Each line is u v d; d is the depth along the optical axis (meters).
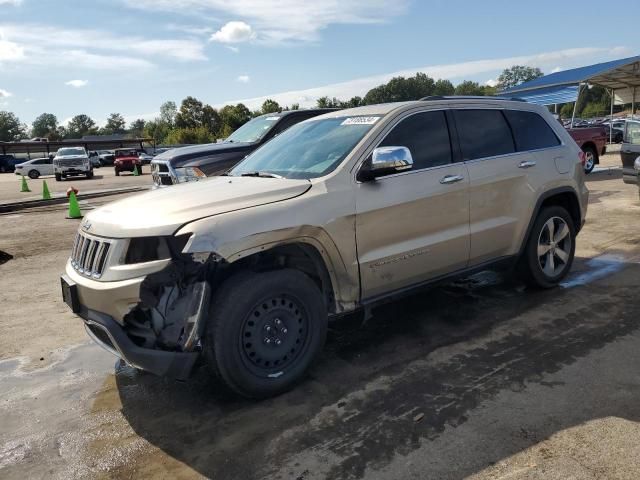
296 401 3.59
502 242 4.90
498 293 5.50
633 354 3.94
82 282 3.49
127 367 4.32
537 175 5.11
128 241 3.32
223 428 3.33
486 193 4.69
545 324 4.62
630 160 10.80
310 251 3.73
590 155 15.99
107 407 3.69
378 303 4.13
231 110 85.44
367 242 3.94
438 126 4.55
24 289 6.77
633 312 4.75
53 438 3.34
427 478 2.73
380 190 4.00
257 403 3.61
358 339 4.55
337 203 3.78
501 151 4.93
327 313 3.89
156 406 3.67
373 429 3.20
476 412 3.30
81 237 3.78
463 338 4.44
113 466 3.02
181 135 77.00
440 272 4.49
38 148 70.31
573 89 25.78
